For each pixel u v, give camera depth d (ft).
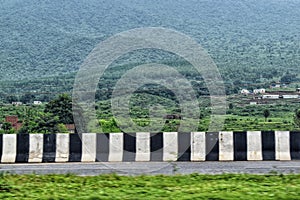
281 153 94.17
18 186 67.92
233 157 94.07
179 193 63.41
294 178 72.08
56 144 94.89
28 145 94.79
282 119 163.43
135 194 63.26
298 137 94.53
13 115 156.04
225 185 67.41
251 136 94.43
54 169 86.84
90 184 69.10
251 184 68.13
